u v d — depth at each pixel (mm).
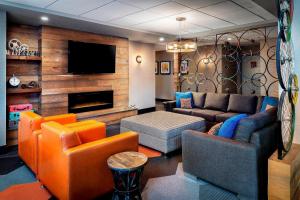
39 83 4750
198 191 2424
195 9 3807
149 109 7574
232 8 3758
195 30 5547
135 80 7020
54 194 2229
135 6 3619
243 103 4934
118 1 3377
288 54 2080
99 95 5773
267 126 2486
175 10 3850
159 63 10258
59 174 2088
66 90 5086
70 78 5148
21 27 4527
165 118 4246
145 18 4363
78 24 4578
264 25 4895
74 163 1989
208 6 3650
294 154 2043
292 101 2104
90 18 4332
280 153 1922
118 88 6207
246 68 8719
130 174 1994
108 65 5734
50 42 4727
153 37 6156
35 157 2650
